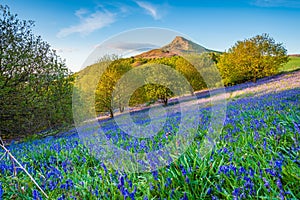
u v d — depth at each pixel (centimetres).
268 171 209
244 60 1952
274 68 1972
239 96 1251
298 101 615
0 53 904
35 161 412
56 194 234
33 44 1035
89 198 218
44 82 1052
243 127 400
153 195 216
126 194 201
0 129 962
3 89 891
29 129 1012
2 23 940
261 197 175
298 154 232
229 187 209
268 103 701
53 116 1063
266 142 288
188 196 200
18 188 241
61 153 429
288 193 179
